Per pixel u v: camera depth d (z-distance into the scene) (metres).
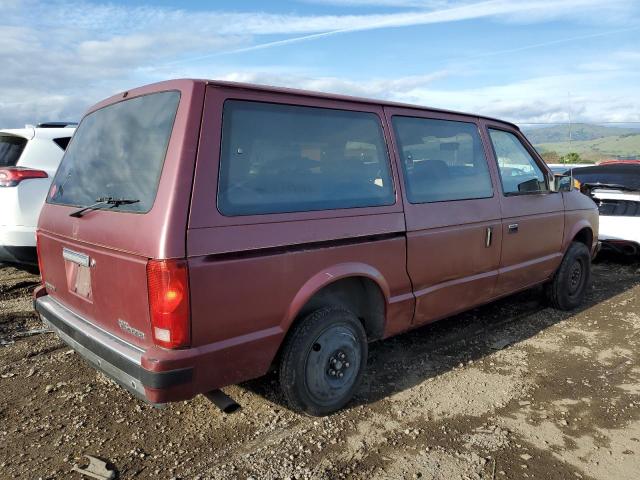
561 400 3.47
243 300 2.63
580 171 8.27
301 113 3.01
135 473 2.65
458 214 3.87
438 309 3.85
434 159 3.86
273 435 3.01
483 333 4.70
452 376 3.82
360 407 3.35
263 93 2.84
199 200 2.48
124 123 2.94
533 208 4.65
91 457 2.76
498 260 4.30
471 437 3.02
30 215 5.29
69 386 3.57
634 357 4.20
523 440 3.00
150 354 2.45
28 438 2.96
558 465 2.77
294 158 2.94
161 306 2.39
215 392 2.85
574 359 4.15
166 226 2.38
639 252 6.98
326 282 2.98
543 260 4.88
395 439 2.99
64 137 5.86
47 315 3.34
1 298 5.49
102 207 2.81
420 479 2.64
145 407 3.30
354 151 3.28
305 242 2.87
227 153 2.63
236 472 2.67
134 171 2.70
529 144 4.87
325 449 2.88
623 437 3.04
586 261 5.51
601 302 5.71
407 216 3.49
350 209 3.14
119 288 2.63
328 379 3.14
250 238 2.63
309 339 2.98
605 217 7.10
